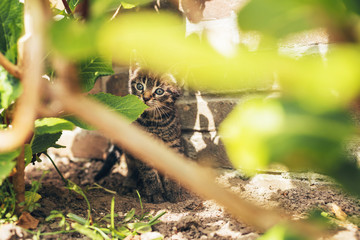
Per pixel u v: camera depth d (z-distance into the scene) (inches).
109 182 105.5
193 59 10.5
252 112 10.9
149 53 11.6
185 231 67.1
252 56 10.7
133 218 74.6
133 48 11.7
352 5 10.3
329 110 10.2
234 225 66.9
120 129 10.9
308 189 84.1
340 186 13.1
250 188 89.3
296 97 10.6
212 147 100.0
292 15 9.9
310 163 10.2
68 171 117.1
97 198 87.0
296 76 10.5
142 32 9.8
